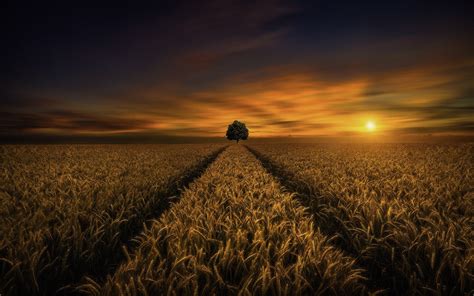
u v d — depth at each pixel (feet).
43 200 21.29
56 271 12.87
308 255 12.02
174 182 36.58
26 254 12.77
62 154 89.40
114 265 16.03
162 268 11.29
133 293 9.55
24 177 34.01
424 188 26.86
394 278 13.10
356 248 16.20
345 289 10.61
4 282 11.34
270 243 12.92
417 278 12.22
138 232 21.72
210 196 24.44
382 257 14.83
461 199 21.79
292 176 43.88
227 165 51.16
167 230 14.66
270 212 18.57
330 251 13.41
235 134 341.82
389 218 16.65
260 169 44.93
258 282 10.47
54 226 16.14
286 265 12.19
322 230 21.31
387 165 49.08
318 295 9.95
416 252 13.26
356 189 26.61
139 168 44.93
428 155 77.05
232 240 13.94
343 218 20.48
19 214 17.53
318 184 30.68
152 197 26.50
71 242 14.87
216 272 10.34
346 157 71.67
